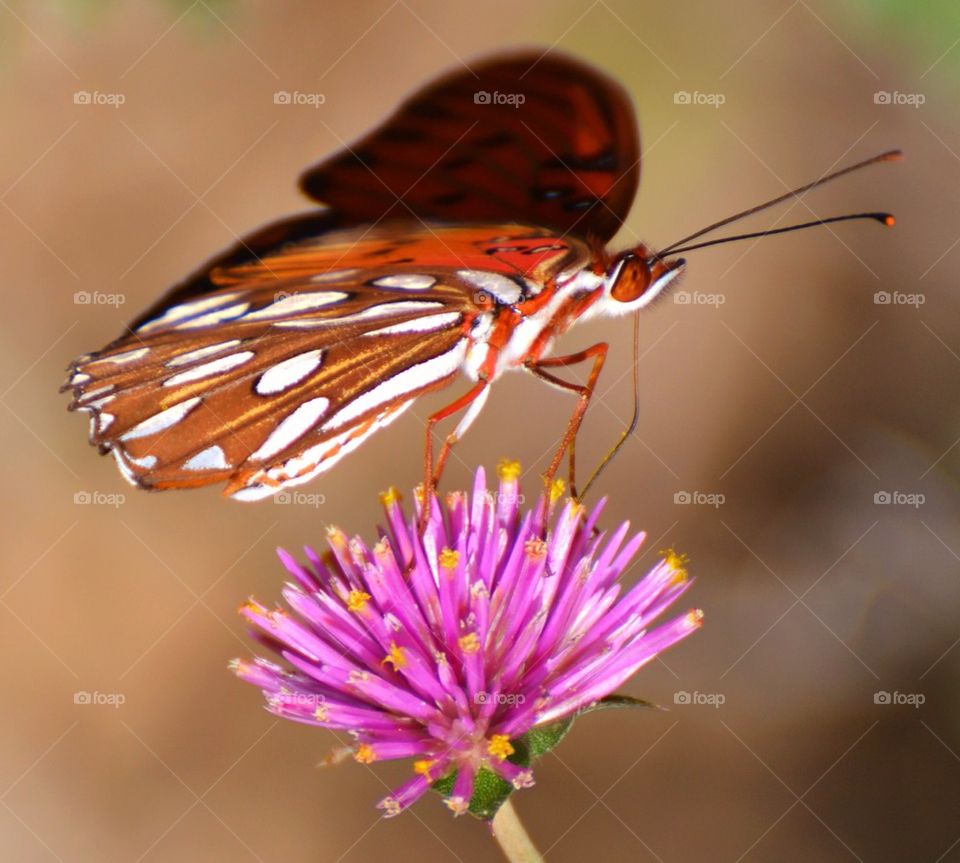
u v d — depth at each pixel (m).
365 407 0.24
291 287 0.23
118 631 0.28
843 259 0.29
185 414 0.23
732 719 0.27
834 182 0.29
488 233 0.22
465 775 0.22
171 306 0.23
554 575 0.23
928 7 0.26
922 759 0.27
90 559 0.28
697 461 0.28
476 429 0.29
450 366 0.23
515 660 0.22
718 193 0.29
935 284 0.29
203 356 0.23
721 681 0.27
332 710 0.22
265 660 0.23
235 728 0.27
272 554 0.28
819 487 0.28
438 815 0.27
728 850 0.26
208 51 0.31
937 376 0.29
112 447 0.23
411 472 0.29
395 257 0.22
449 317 0.23
